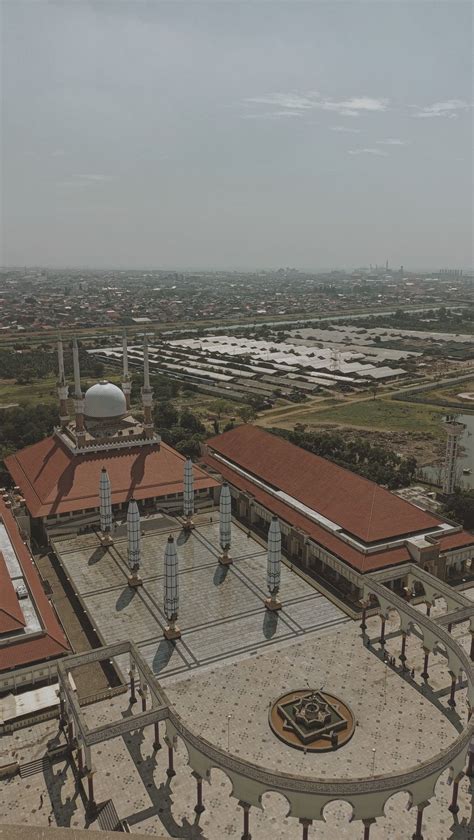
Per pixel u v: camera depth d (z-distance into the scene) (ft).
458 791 188.75
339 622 274.98
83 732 179.52
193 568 322.34
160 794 187.21
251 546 348.59
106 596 296.30
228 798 186.60
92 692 234.58
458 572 321.32
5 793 188.85
